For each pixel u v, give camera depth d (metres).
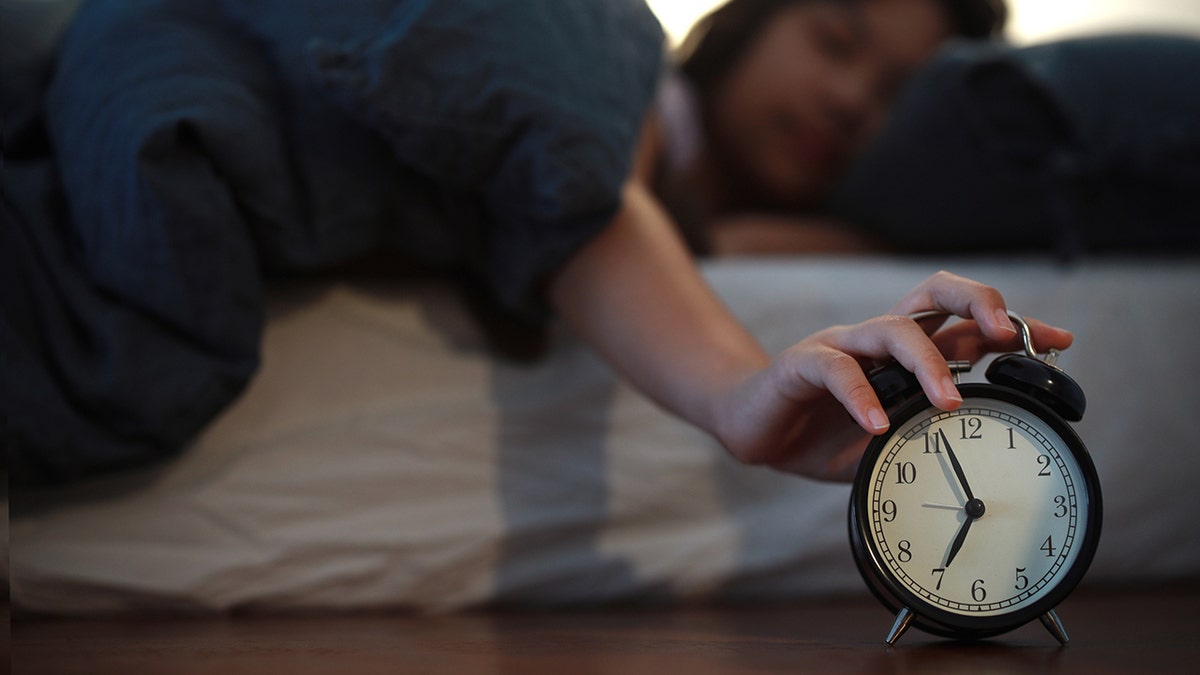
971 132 1.37
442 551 0.98
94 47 0.93
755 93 1.79
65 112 0.92
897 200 1.45
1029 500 0.65
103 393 0.85
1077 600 0.98
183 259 0.86
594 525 1.03
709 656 0.61
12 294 0.86
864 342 0.67
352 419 1.00
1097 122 1.34
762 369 0.75
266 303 1.02
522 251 0.95
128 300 0.87
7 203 0.89
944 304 0.69
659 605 1.03
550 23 0.94
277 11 0.96
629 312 0.89
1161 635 0.72
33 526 0.89
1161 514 1.11
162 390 0.86
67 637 0.74
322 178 0.94
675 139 1.72
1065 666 0.56
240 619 0.91
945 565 0.65
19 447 0.84
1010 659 0.59
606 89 0.95
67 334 0.86
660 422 1.06
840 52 1.76
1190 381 1.15
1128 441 1.11
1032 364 0.65
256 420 0.98
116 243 0.86
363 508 0.98
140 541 0.91
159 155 0.84
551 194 0.90
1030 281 1.21
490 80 0.89
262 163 0.89
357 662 0.59
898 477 0.65
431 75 0.88
